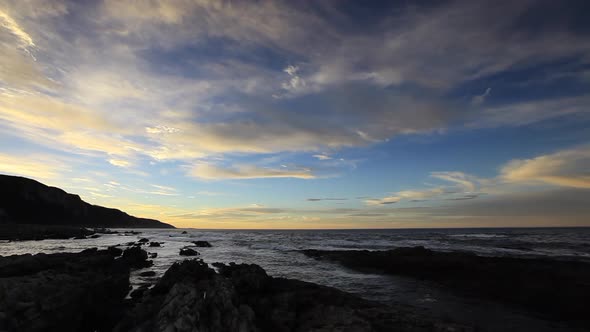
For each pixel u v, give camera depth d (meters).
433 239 71.12
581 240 60.75
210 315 10.91
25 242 65.56
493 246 48.25
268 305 14.39
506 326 14.85
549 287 19.86
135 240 82.19
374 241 71.00
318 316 13.01
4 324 10.45
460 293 21.23
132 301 17.47
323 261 38.16
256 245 66.38
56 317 12.07
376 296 20.56
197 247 61.72
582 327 14.77
